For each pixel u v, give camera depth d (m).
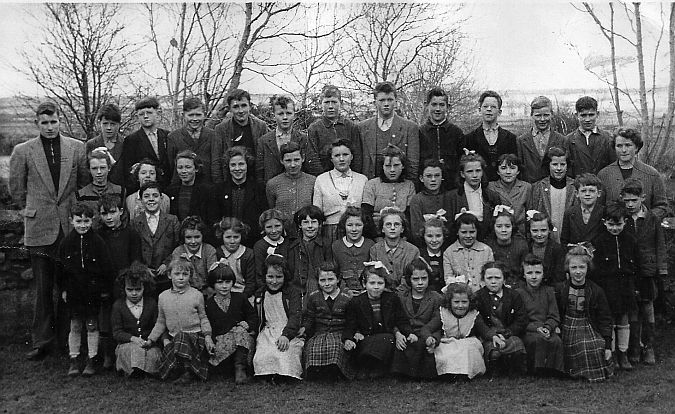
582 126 6.89
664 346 6.69
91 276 6.03
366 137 7.02
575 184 6.36
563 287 6.05
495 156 6.88
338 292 6.06
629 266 6.14
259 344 5.90
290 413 5.06
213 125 8.97
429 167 6.56
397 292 6.10
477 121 9.67
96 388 5.64
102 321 6.09
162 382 5.77
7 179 8.21
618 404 5.20
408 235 6.60
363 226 6.33
